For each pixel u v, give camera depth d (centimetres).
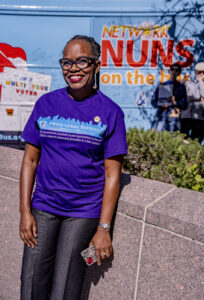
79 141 140
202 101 522
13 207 202
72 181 145
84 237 146
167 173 237
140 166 282
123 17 507
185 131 536
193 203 147
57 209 149
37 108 154
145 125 541
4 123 539
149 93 531
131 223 153
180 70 519
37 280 149
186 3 496
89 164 143
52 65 528
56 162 145
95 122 140
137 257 154
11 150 221
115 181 143
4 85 527
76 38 148
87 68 143
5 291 219
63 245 146
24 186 156
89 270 175
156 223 143
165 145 288
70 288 146
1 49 519
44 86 534
